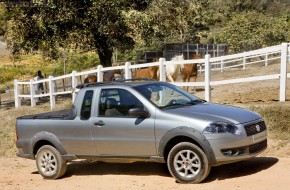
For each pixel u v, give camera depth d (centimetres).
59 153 963
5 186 962
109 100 896
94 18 2589
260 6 8381
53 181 970
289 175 801
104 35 2672
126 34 2655
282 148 1098
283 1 8919
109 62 2892
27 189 907
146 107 847
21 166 1268
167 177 876
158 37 2853
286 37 4800
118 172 975
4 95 3778
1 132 1873
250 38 4850
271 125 1205
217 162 778
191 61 1496
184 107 854
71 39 2719
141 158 856
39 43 2762
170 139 812
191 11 2941
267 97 1522
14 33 2720
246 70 2855
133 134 853
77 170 1051
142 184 838
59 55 2931
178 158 812
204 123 785
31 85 2250
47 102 2456
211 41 5722
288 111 1235
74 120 932
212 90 2016
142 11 2742
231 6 7662
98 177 948
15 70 5688
